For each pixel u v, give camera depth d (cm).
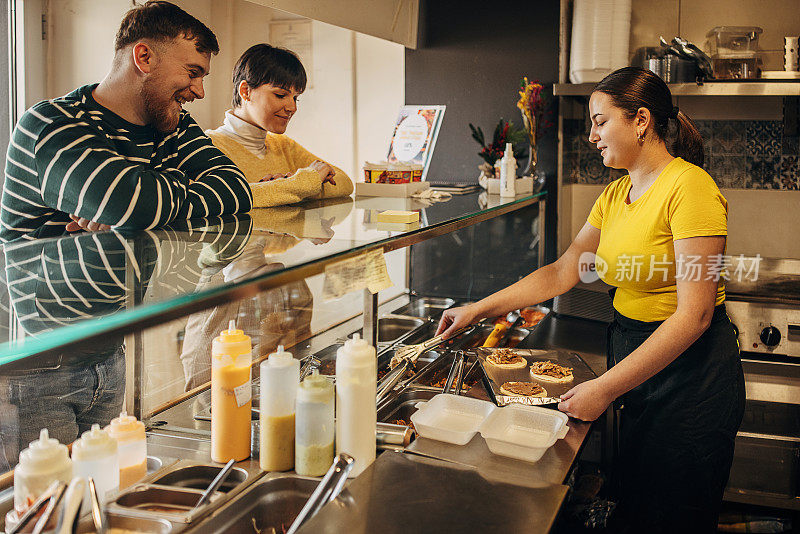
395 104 349
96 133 150
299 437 126
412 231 150
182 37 155
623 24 288
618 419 226
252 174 247
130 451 123
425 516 113
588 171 336
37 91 298
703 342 182
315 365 182
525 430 155
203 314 182
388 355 223
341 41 351
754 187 312
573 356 212
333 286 135
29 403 143
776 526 254
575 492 208
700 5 306
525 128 300
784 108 299
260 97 239
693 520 189
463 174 332
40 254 105
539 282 216
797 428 254
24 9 288
